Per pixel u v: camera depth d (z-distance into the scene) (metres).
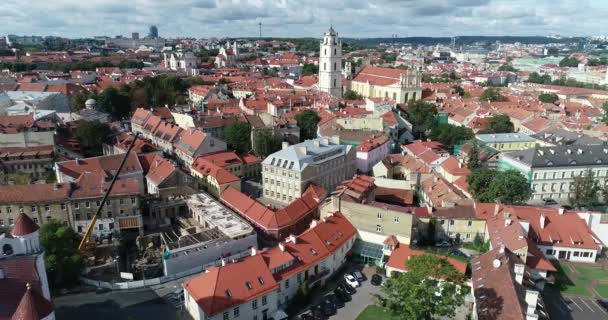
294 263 94.50
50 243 94.25
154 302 91.31
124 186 120.31
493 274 84.38
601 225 116.38
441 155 167.12
